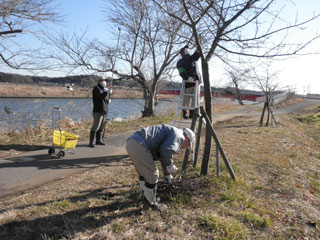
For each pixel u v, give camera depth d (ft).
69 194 13.16
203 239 9.88
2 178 15.17
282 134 36.65
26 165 17.81
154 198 11.71
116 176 16.33
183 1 14.19
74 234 9.53
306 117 66.28
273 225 11.43
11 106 58.08
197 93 20.99
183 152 22.26
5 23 28.14
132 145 10.73
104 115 24.68
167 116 49.73
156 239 9.62
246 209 12.60
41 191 13.58
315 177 19.45
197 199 13.26
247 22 14.12
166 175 12.73
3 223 9.99
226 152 23.04
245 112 71.46
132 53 46.26
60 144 20.01
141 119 44.98
